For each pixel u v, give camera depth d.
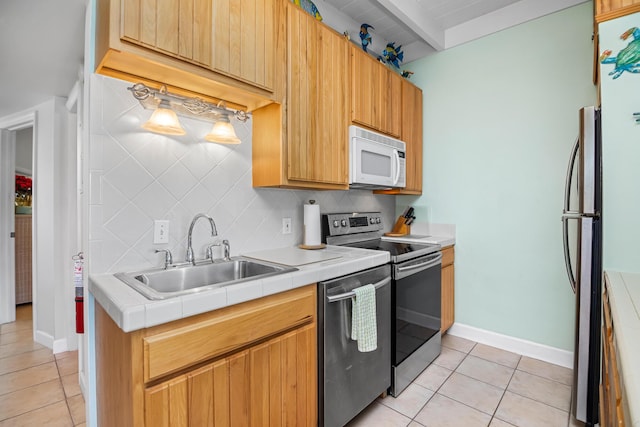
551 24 2.29
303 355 1.42
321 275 1.48
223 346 1.13
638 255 1.46
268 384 1.28
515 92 2.45
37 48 1.94
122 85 1.42
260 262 1.62
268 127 1.79
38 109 2.81
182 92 1.54
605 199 1.52
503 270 2.53
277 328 1.30
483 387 2.01
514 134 2.46
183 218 1.62
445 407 1.82
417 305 2.15
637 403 0.50
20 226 3.87
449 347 2.56
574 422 1.68
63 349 2.61
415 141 2.82
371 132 2.25
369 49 2.74
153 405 0.96
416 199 3.05
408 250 2.16
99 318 1.29
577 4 2.20
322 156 1.92
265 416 1.27
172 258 1.56
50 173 2.68
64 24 1.71
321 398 1.49
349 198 2.68
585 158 1.58
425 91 2.96
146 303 0.96
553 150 2.29
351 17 2.52
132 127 1.45
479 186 2.64
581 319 1.61
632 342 0.74
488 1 2.40
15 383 2.13
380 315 1.83
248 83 1.52
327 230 2.33
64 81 2.38
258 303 1.25
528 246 2.41
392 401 1.88
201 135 1.69
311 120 1.85
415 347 2.12
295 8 1.76
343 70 2.06
